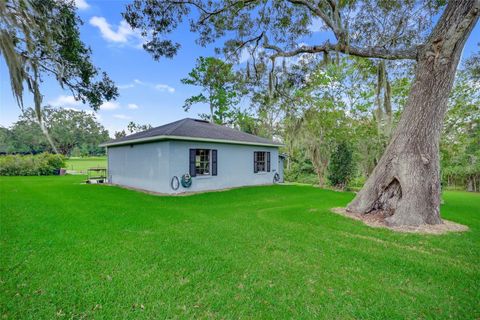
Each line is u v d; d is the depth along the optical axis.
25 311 2.16
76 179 14.51
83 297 2.37
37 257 3.24
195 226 4.87
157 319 2.10
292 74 10.22
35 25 3.34
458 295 2.53
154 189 9.79
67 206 6.56
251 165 12.30
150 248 3.64
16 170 17.03
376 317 2.17
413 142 5.13
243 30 7.93
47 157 18.50
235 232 4.50
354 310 2.26
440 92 4.95
